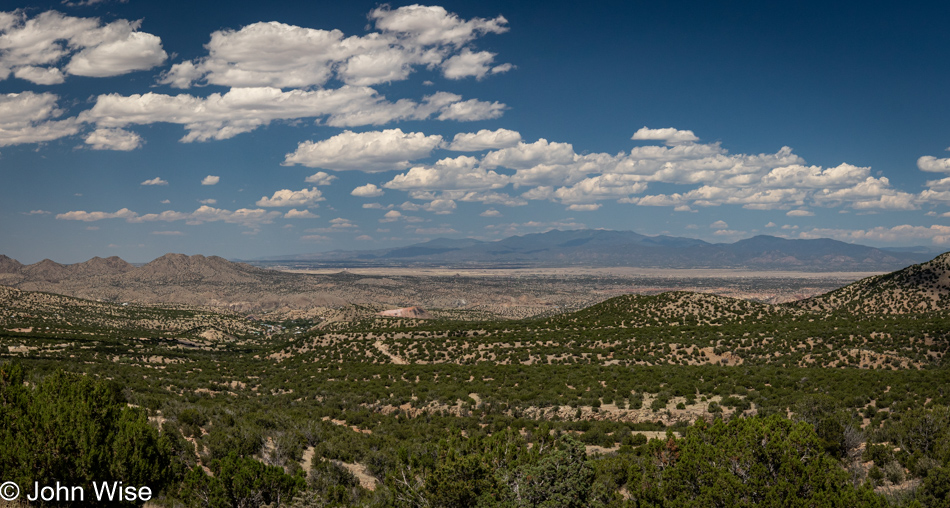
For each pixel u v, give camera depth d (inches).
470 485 846.5
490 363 2933.1
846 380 1941.4
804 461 792.3
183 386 2160.4
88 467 774.5
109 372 2213.3
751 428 847.1
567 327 3890.3
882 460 1087.6
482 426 1691.7
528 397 2014.0
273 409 1803.6
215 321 6830.7
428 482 868.0
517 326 4065.0
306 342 4047.7
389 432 1600.6
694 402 1815.9
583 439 1457.9
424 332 3993.6
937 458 1049.5
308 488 912.3
